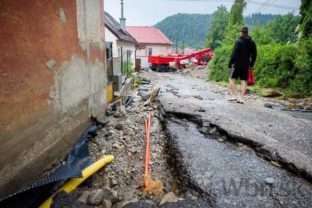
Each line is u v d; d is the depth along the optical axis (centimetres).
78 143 319
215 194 230
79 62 333
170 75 1678
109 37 1695
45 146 250
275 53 877
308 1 952
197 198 228
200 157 304
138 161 311
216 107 539
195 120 447
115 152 329
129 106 582
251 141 335
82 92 346
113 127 415
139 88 902
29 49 218
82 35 341
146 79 1206
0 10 181
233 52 582
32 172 229
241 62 582
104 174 273
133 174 279
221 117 444
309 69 724
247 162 292
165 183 264
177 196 239
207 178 257
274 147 312
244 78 593
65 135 295
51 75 258
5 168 192
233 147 337
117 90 586
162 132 409
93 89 393
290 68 835
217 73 1338
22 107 210
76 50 321
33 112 227
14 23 197
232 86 619
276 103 654
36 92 230
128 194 241
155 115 504
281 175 262
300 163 273
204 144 345
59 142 280
